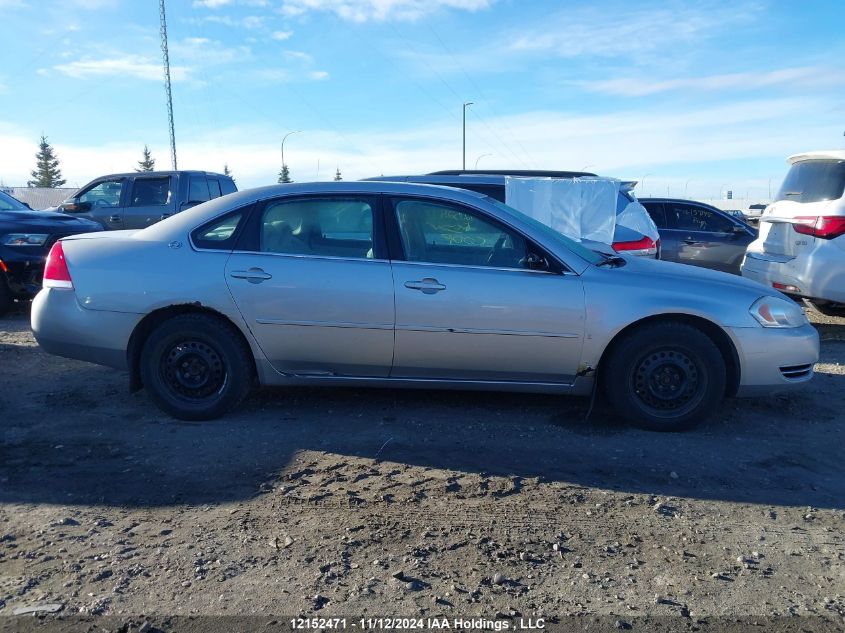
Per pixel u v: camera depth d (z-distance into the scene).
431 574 3.20
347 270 4.88
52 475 4.18
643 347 4.85
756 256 8.80
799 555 3.42
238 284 4.89
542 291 4.81
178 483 4.10
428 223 5.00
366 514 3.74
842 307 8.46
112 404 5.45
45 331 5.11
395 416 5.20
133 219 12.49
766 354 4.88
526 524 3.66
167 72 31.94
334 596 3.03
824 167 8.06
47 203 48.78
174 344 5.01
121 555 3.33
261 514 3.73
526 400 5.59
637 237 8.14
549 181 8.06
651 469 4.36
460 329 4.83
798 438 4.93
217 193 13.71
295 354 4.96
